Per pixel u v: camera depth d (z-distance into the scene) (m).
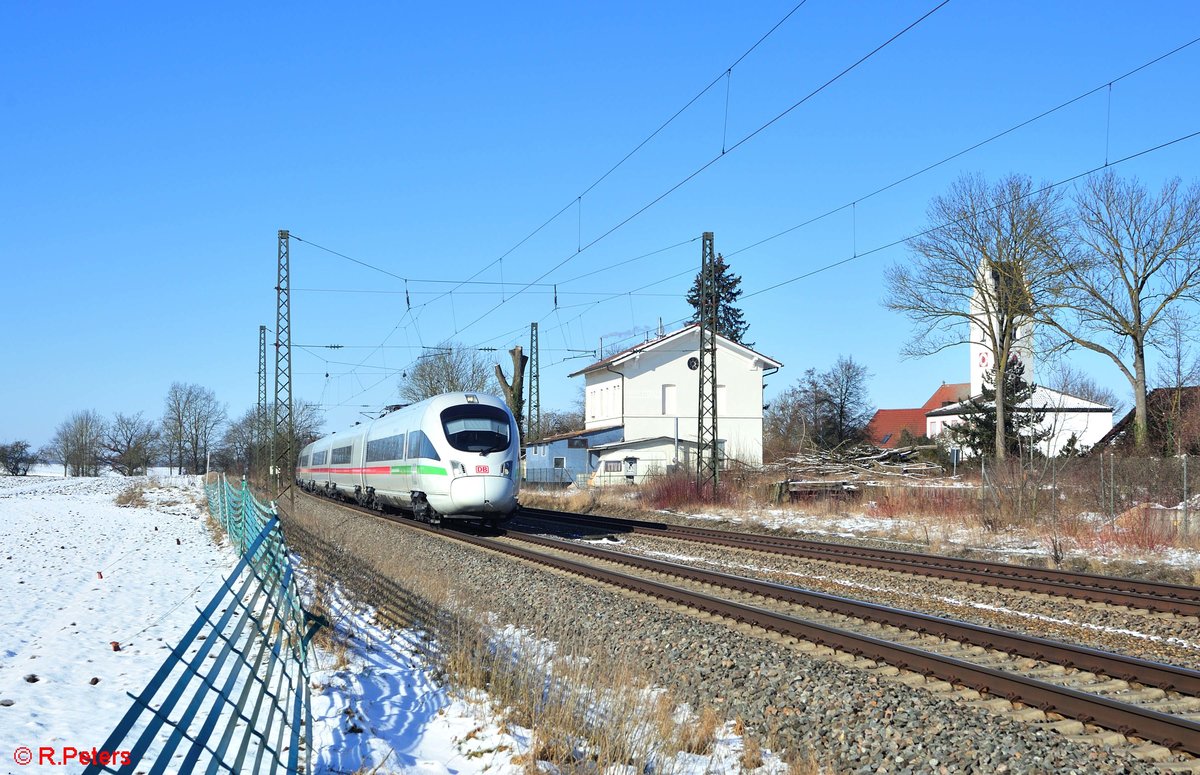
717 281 78.88
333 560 16.14
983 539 20.52
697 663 9.24
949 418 70.94
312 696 7.90
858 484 31.62
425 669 9.21
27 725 7.14
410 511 27.48
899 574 15.65
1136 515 19.36
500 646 9.84
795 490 30.61
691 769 6.47
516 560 17.48
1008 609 12.46
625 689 7.75
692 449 52.34
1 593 15.17
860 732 7.00
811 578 15.59
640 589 13.71
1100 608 12.31
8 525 33.25
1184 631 10.85
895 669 8.73
